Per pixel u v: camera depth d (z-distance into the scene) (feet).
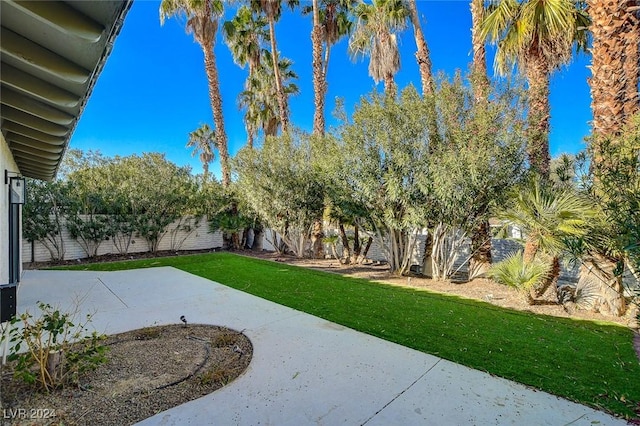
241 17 48.06
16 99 9.47
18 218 22.38
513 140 20.49
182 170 42.52
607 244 13.55
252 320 15.47
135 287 22.29
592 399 8.89
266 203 35.29
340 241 37.91
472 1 25.29
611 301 16.21
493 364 10.99
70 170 38.99
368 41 39.96
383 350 12.09
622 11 15.61
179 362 11.10
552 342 12.89
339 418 8.08
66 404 8.56
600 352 11.94
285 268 30.22
